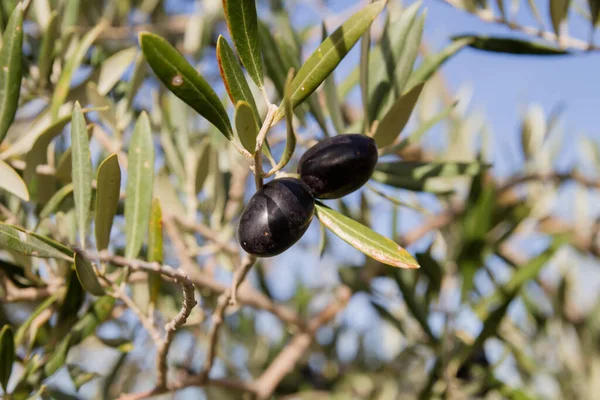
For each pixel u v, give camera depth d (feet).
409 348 1.65
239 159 1.57
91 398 1.69
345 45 0.90
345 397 1.81
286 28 1.30
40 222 1.11
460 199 1.75
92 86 1.21
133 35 1.73
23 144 1.16
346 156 0.93
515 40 1.21
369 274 1.53
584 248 1.90
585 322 1.79
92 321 1.14
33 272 1.20
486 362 1.49
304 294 2.02
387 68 1.13
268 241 0.91
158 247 1.11
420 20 1.13
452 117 1.94
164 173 1.40
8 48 1.05
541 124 1.78
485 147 1.78
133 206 1.07
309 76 0.90
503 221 1.63
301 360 1.87
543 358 1.76
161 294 1.31
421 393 1.43
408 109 1.03
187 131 1.44
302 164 0.94
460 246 1.52
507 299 1.35
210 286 1.37
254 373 1.91
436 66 1.18
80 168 1.02
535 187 1.85
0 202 1.24
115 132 1.29
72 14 1.33
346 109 1.71
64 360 1.13
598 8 1.21
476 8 1.22
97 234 1.04
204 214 1.47
